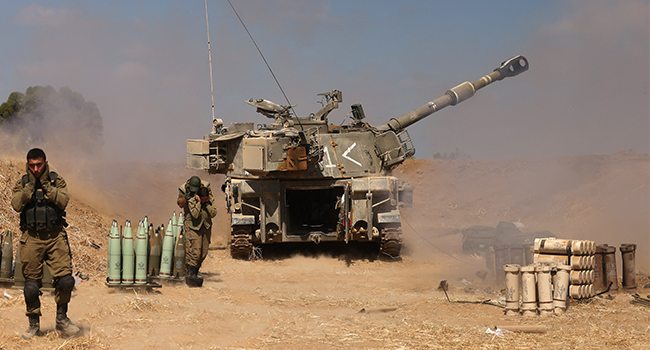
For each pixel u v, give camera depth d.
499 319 8.28
